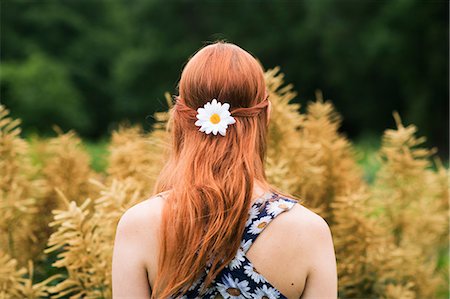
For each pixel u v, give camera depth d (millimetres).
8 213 2586
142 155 2914
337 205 2691
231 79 1583
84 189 3043
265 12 25359
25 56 27766
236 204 1499
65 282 2250
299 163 2746
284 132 2768
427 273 2883
